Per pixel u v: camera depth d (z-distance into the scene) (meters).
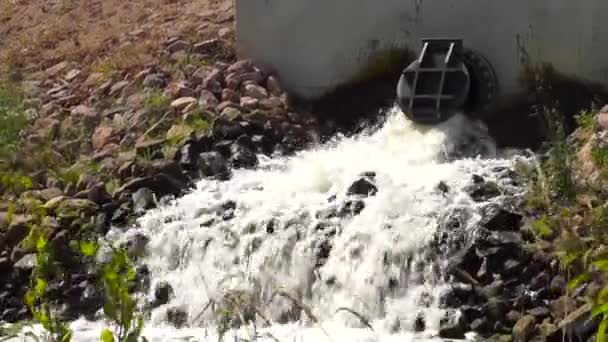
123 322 6.61
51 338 7.17
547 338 9.97
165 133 15.23
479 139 14.34
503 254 11.07
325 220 12.20
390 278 11.48
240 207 13.02
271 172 14.27
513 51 14.89
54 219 13.26
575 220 10.94
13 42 20.23
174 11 19.00
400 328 10.95
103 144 15.53
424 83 14.62
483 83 14.79
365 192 12.55
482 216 11.48
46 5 21.20
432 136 14.36
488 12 15.05
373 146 14.85
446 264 11.23
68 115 16.67
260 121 15.41
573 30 14.53
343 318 11.34
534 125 14.42
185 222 12.95
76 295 12.27
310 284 11.84
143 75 16.92
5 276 12.90
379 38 15.87
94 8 20.34
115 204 13.80
